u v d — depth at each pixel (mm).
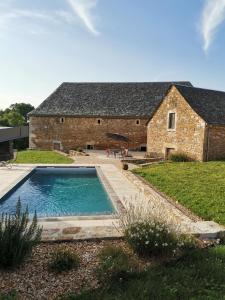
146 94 34062
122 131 32219
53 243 6332
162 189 12641
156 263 5527
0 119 57500
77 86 36375
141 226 6066
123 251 5887
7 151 34094
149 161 22438
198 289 4727
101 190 14383
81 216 8734
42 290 4566
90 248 6105
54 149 33812
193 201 10406
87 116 32562
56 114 33250
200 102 23266
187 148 22359
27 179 15805
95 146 32906
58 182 16109
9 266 5137
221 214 8953
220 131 21906
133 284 4750
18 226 5520
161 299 4438
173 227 6262
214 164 19203
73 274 5031
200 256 5801
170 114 23906
